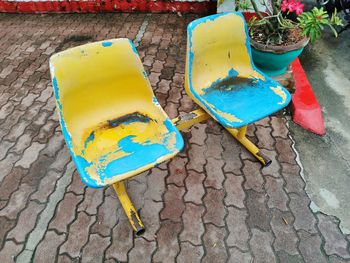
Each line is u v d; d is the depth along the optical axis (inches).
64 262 83.0
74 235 88.2
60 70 73.5
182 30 176.6
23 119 124.6
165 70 147.6
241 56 99.7
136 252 84.7
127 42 79.9
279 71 123.3
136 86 85.9
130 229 89.3
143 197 96.8
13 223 91.2
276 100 90.7
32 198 97.3
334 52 158.7
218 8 157.2
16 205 95.6
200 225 90.0
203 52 92.1
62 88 74.8
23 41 172.9
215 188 99.0
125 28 180.2
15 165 107.0
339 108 128.0
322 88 137.6
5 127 121.2
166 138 80.4
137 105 88.0
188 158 108.0
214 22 90.3
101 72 79.6
